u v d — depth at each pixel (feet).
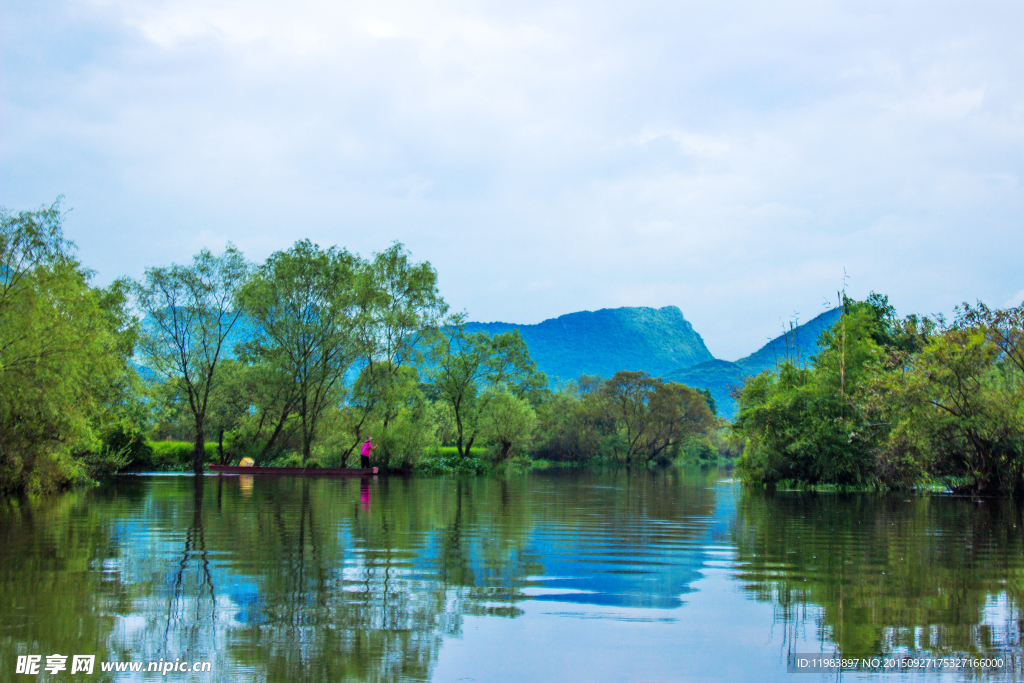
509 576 39.73
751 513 75.56
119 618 30.76
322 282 157.58
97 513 68.44
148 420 154.92
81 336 86.38
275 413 165.58
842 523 66.08
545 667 25.68
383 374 170.81
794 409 129.18
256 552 46.32
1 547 47.55
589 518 69.31
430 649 27.43
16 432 83.76
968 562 44.73
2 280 77.92
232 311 152.46
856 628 30.40
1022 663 26.37
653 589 36.94
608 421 328.29
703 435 341.82
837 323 138.82
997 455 103.35
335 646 27.68
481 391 213.46
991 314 97.81
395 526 60.80
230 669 25.21
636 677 24.84
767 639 28.96
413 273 179.63
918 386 100.63
